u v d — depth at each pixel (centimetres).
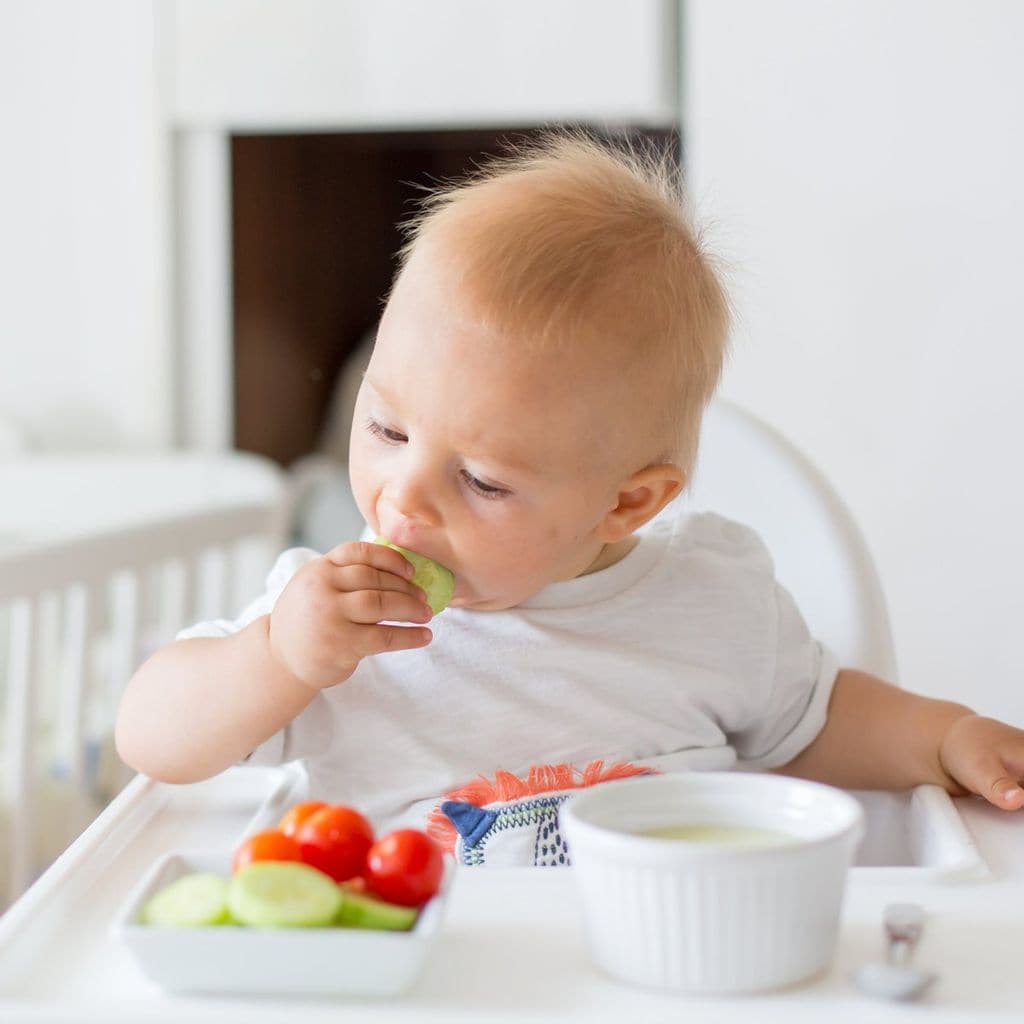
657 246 98
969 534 218
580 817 61
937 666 219
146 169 297
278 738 95
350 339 293
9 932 64
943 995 56
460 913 65
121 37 296
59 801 206
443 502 91
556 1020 54
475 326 89
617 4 268
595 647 101
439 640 100
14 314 306
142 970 56
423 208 108
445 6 278
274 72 288
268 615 92
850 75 217
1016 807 90
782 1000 56
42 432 308
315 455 296
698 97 222
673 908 56
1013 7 212
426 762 97
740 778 65
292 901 56
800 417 222
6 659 251
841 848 57
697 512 113
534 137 270
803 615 123
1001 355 216
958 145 215
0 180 304
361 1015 54
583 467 93
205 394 300
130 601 198
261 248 295
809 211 220
